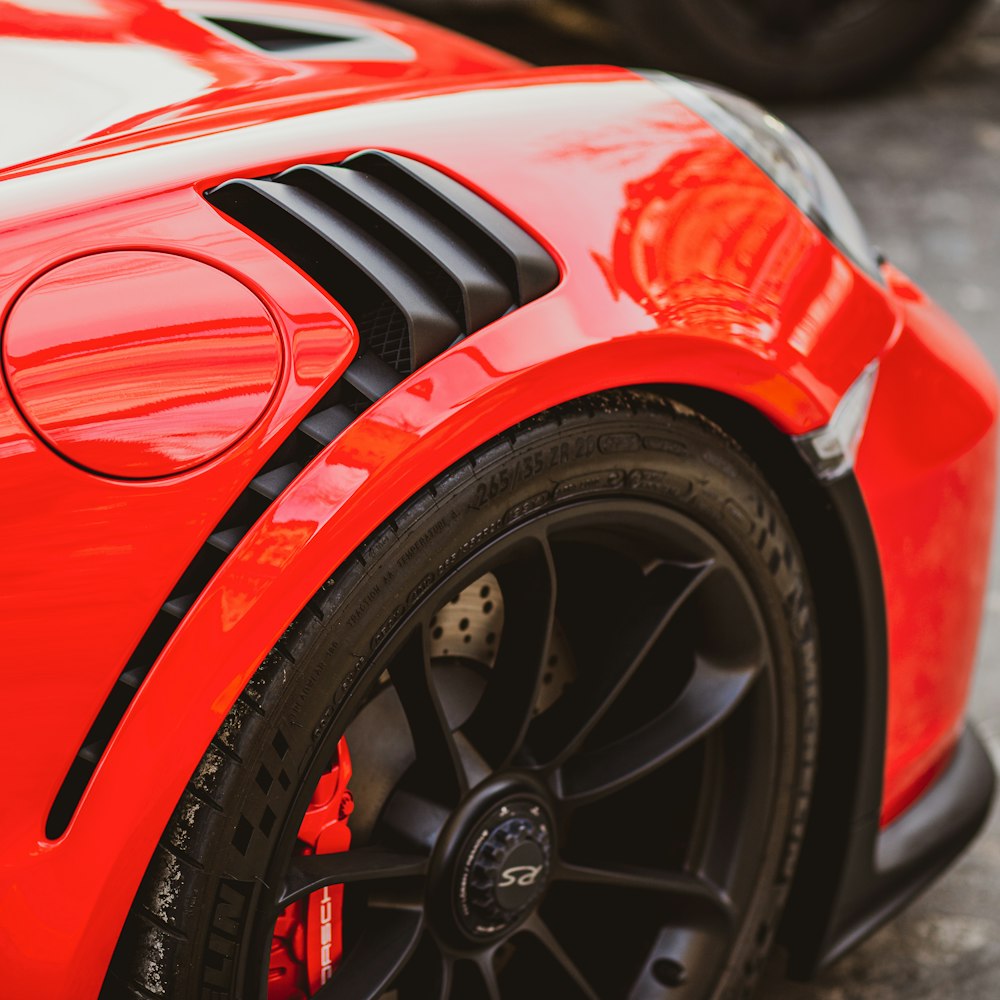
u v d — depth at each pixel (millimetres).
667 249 3006
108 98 2949
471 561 2879
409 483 2797
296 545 2742
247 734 2756
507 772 3018
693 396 3057
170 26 3188
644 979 3209
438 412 2803
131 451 2695
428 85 3111
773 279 3092
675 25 9531
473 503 2857
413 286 2836
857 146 9375
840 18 9891
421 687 2914
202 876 2756
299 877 2854
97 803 2699
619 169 3043
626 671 3070
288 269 2801
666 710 3158
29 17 3102
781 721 3207
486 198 2928
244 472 2736
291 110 2980
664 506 3023
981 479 3395
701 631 3143
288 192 2852
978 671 4820
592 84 3176
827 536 3195
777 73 9852
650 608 3072
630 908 3262
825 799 3355
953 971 3609
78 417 2680
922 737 3457
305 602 2764
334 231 2836
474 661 3068
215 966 2787
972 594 3453
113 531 2686
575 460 2928
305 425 2771
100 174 2791
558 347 2869
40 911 2691
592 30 10906
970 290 7605
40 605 2662
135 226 2766
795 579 3170
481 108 3043
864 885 3426
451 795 2973
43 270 2711
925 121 9938
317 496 2754
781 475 3150
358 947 2975
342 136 2932
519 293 2873
